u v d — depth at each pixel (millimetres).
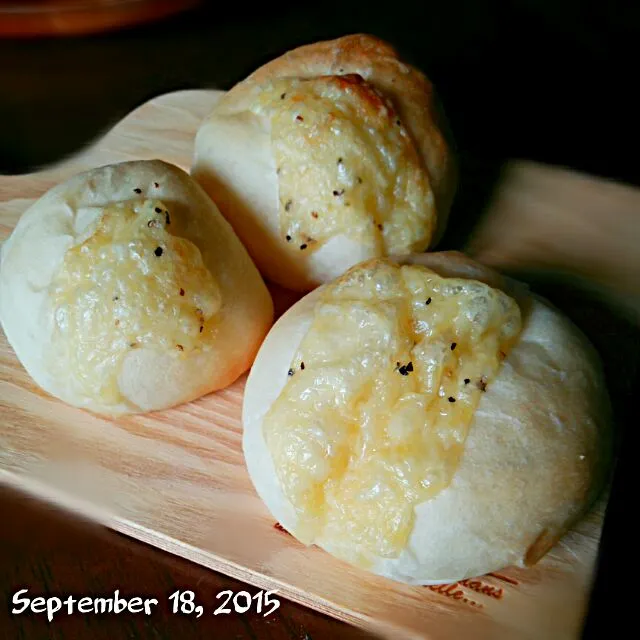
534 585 297
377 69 356
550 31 529
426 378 285
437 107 365
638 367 339
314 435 287
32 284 320
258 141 350
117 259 309
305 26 535
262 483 301
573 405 291
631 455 323
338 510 287
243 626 303
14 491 324
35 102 481
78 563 315
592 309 356
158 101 428
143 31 530
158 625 304
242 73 496
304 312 314
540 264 370
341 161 336
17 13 510
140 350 314
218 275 326
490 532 283
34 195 393
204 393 334
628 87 483
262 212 352
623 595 302
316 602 300
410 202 346
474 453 282
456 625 292
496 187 392
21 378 342
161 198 326
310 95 343
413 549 284
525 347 298
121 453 326
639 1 553
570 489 286
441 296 294
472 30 532
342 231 341
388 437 283
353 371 287
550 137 450
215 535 310
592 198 387
